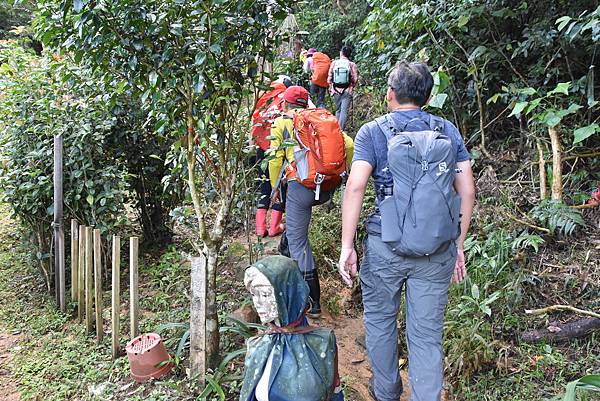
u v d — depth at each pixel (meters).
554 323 3.19
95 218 4.13
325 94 7.24
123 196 4.57
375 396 2.63
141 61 2.69
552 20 4.27
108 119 4.16
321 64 6.94
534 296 3.43
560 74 4.33
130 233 5.00
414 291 2.37
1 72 4.19
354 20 9.38
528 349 3.10
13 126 4.12
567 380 2.85
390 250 2.37
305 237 3.63
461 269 2.57
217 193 3.24
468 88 4.81
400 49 5.09
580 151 4.21
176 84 2.73
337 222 4.91
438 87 4.21
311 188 3.45
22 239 4.71
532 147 4.46
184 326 3.12
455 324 3.23
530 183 4.26
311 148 3.37
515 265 3.61
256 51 2.86
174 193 4.74
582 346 3.06
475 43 4.91
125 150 4.57
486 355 3.01
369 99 6.97
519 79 4.68
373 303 2.52
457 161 2.43
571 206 3.84
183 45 2.66
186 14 2.64
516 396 2.79
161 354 2.98
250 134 3.62
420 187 2.22
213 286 2.92
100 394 2.89
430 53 4.95
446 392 2.96
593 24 3.45
